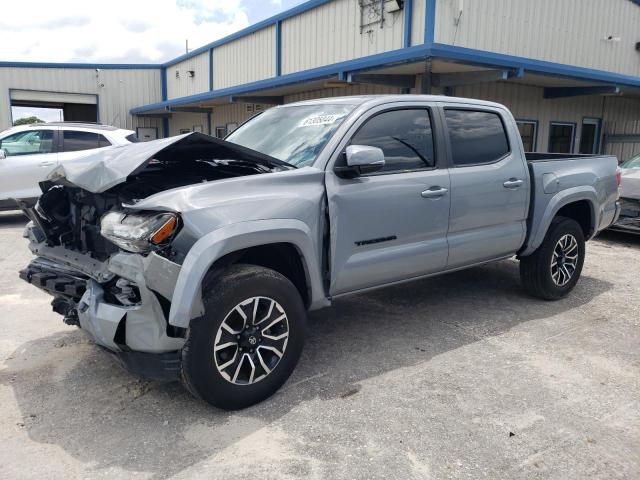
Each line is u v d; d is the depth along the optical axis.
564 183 5.23
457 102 4.55
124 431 3.04
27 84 21.09
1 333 4.48
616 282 6.21
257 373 3.29
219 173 4.05
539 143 13.71
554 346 4.31
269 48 15.99
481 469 2.73
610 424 3.17
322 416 3.21
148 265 2.83
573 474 2.70
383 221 3.87
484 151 4.67
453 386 3.61
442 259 4.34
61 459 2.79
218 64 19.20
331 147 3.70
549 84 12.70
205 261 2.91
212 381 3.08
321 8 13.58
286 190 3.40
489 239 4.67
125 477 2.65
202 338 3.01
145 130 24.48
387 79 11.10
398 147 4.07
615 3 14.02
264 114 4.82
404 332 4.58
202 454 2.84
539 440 2.99
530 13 12.05
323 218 3.56
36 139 9.79
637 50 15.02
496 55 9.55
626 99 15.63
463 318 4.93
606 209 5.81
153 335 2.93
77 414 3.22
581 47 13.38
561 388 3.60
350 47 12.69
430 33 10.34
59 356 4.03
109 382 3.62
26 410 3.26
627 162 9.20
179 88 22.91
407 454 2.85
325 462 2.77
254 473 2.68
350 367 3.88
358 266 3.76
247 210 3.15
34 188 9.61
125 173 3.10
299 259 3.56
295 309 3.41
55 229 3.85
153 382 3.62
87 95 22.59
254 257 3.56
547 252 5.22
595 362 4.01
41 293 5.58
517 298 5.55
